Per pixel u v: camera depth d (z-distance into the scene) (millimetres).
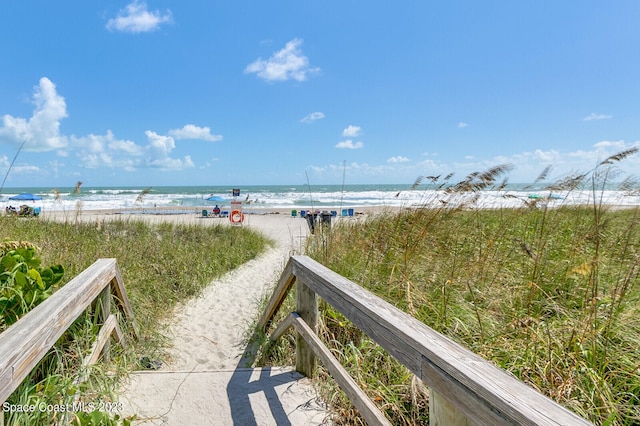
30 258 2449
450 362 975
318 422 2141
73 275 3568
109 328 2557
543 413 716
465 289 2979
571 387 1852
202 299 5172
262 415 2193
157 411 2209
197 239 9664
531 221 4293
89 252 4934
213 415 2184
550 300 2660
